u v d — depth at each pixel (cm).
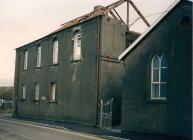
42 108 2906
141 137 1605
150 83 1744
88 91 2309
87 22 2392
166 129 1616
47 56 2892
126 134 1734
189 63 1536
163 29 1689
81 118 2348
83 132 1838
